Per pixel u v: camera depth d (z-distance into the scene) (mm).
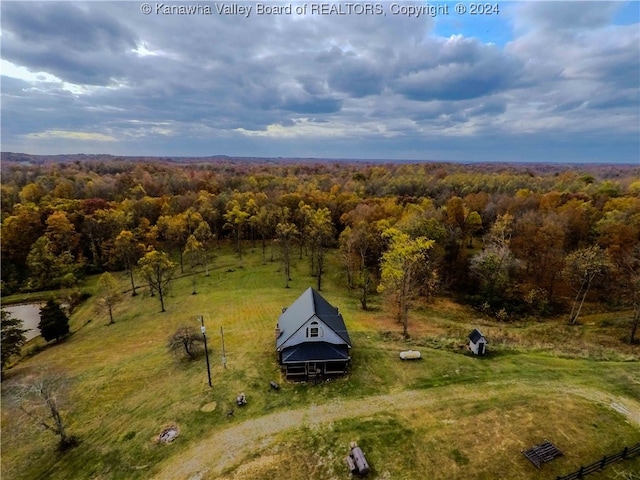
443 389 31922
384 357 37469
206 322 49500
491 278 56062
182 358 39562
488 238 69812
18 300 65250
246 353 39344
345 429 27609
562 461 23781
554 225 63375
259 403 31062
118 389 35281
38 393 29672
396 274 42719
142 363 39938
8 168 168125
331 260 78500
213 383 34125
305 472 24078
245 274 71375
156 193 119438
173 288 65312
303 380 34031
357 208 88250
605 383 32250
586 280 51094
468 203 91188
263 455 25641
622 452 23484
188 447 26859
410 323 47812
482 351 37688
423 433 26781
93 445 28359
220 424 28875
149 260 56750
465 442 25750
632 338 42188
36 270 69625
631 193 95000
